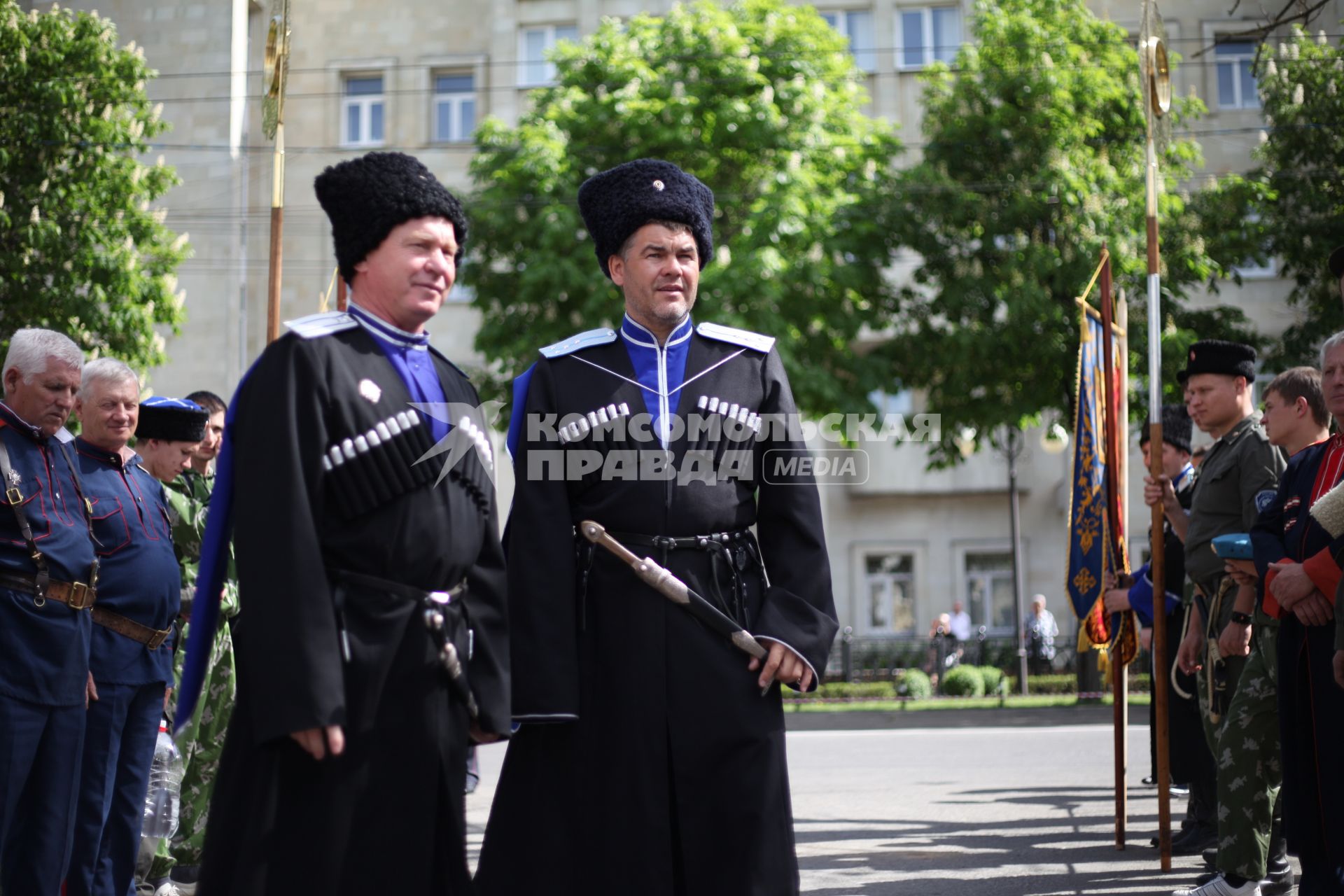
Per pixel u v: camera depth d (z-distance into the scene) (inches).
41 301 1062.4
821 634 271.4
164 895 403.2
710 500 274.8
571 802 266.5
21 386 340.5
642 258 280.8
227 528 234.8
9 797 325.7
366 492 227.9
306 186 1879.9
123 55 1125.7
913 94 1867.6
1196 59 1711.4
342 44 1956.2
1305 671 323.6
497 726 241.1
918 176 1343.5
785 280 1304.1
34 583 333.1
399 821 224.1
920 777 743.7
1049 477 2082.9
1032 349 1288.1
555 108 1380.4
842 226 1354.6
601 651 269.6
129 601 364.5
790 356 1282.0
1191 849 471.5
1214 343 430.0
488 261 1381.6
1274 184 1227.2
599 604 271.4
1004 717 1206.3
